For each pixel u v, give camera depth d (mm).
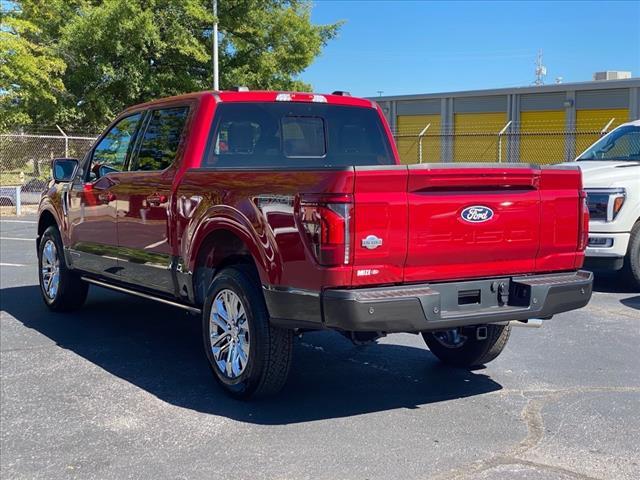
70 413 5047
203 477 4020
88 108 27922
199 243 5477
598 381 5730
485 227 4758
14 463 4238
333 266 4363
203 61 26641
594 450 4363
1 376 5879
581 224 5184
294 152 6320
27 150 26547
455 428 4734
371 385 5668
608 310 8266
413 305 4469
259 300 4977
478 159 31125
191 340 7066
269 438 4574
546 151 28875
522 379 5801
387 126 6902
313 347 6840
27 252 13250
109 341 7004
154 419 4922
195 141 5816
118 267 6699
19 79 24406
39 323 7723
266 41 29406
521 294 4906
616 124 26719
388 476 4008
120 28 25109
